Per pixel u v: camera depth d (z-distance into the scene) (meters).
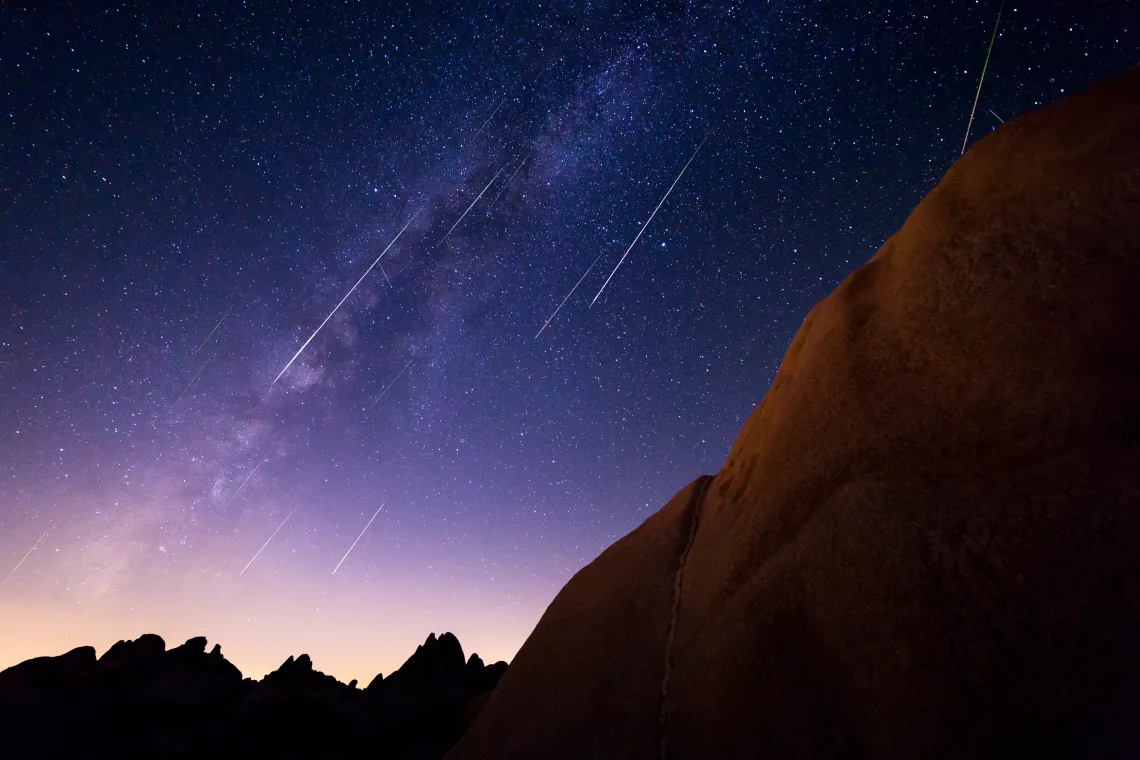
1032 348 1.51
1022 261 1.62
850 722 1.37
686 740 1.71
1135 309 1.42
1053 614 1.20
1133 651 1.10
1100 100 1.70
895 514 1.52
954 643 1.29
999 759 1.14
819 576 1.60
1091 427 1.35
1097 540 1.22
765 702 1.56
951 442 1.53
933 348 1.69
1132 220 1.49
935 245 1.83
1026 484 1.36
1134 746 1.04
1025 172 1.73
